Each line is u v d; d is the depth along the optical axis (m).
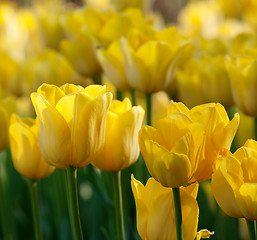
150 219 1.10
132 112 1.16
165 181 1.08
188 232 1.09
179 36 1.34
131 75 1.34
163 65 1.32
